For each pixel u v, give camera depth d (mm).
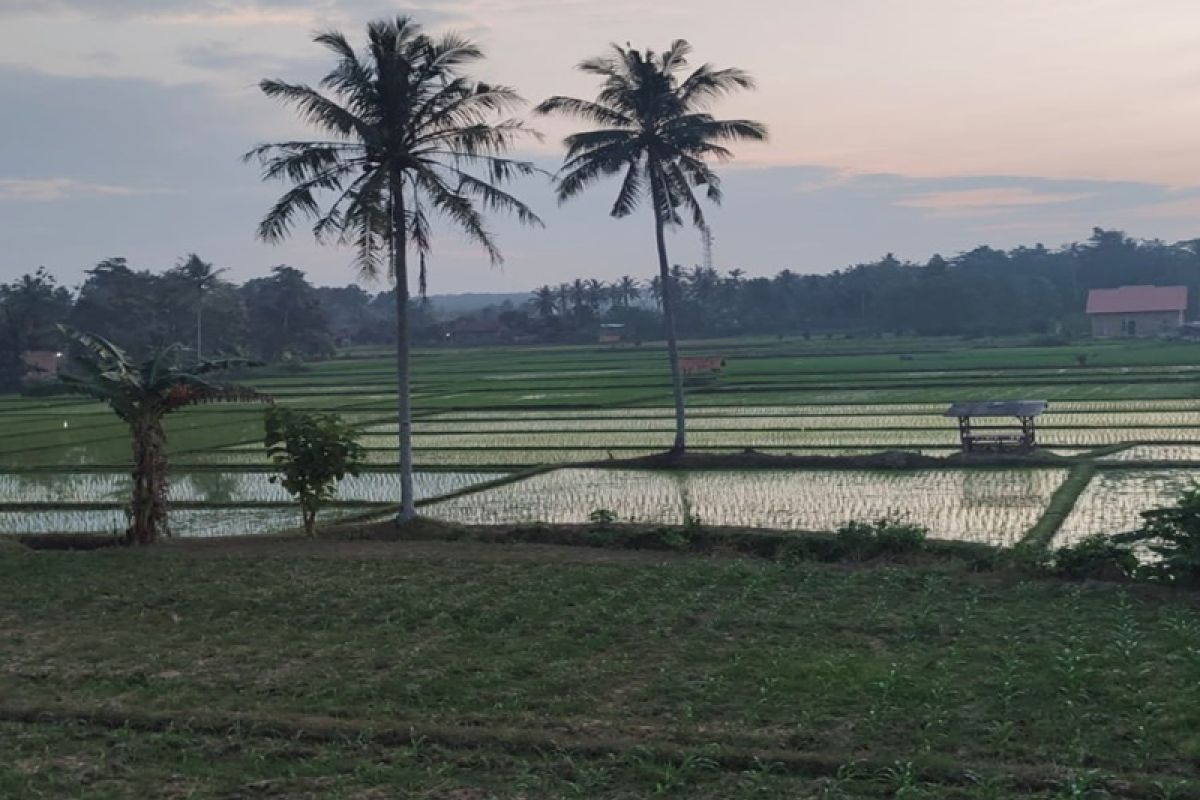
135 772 10820
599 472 35656
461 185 24859
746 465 35188
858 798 9680
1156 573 16672
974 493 28969
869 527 20531
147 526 23906
